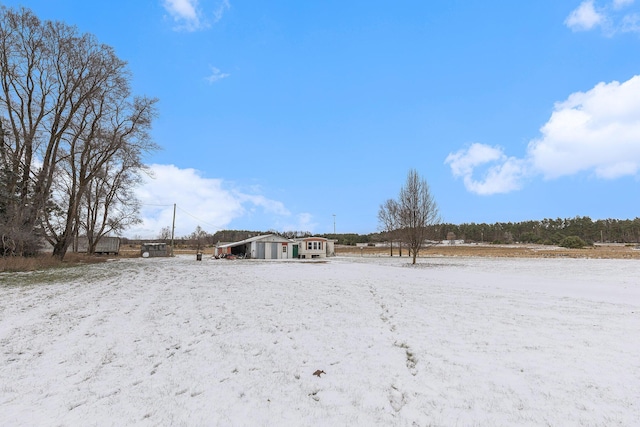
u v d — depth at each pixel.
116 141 27.12
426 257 44.78
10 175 21.62
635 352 5.01
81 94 24.92
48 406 3.51
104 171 32.12
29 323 6.91
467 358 4.84
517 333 6.15
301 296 10.61
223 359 4.88
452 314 7.86
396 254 57.25
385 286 13.16
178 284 13.84
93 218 37.19
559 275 18.23
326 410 3.43
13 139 22.86
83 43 24.36
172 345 5.52
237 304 9.19
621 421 3.13
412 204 29.58
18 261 19.39
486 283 14.25
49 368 4.54
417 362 4.72
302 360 4.83
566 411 3.33
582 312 8.04
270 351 5.22
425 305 9.02
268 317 7.57
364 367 4.56
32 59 23.20
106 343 5.62
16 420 3.23
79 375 4.31
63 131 24.27
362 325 6.83
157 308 8.59
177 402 3.59
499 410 3.38
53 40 23.45
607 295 10.80
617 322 6.99
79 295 10.55
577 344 5.44
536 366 4.49
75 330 6.40
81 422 3.20
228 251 49.41
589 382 3.97
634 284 13.95
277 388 3.93
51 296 10.24
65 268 20.98
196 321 7.18
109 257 43.50
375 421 3.22
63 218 28.86
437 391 3.82
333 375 4.30
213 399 3.66
